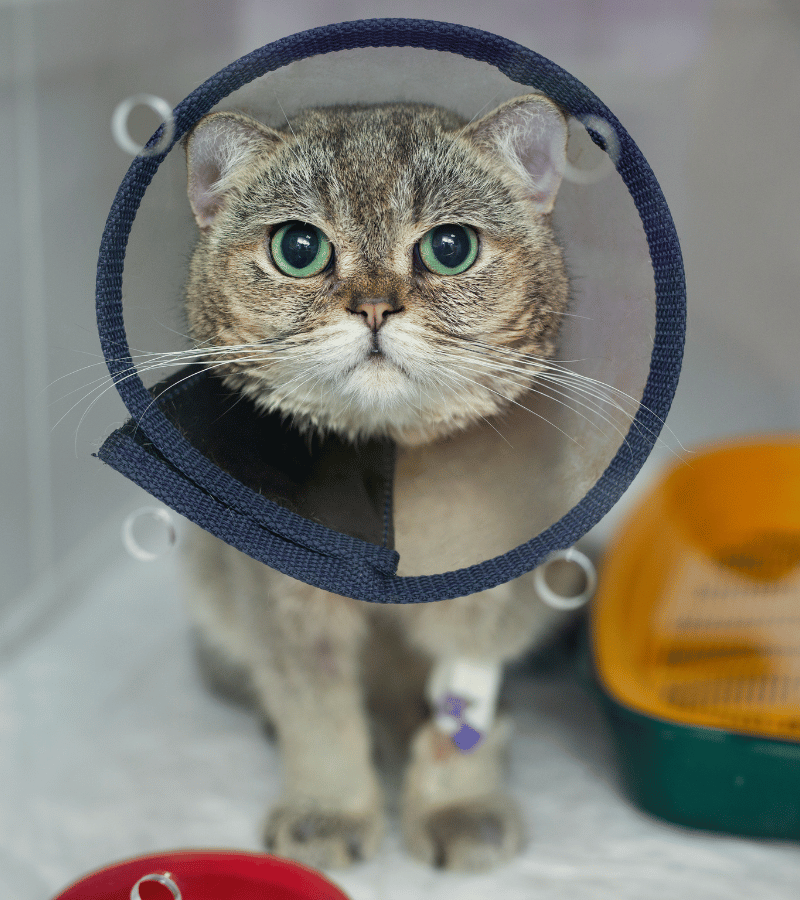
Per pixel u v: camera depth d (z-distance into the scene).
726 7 1.50
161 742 1.15
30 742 1.13
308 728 0.98
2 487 1.31
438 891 0.90
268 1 1.34
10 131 1.24
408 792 0.99
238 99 0.63
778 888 0.90
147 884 0.75
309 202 0.67
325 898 0.73
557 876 0.92
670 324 0.58
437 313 0.71
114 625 1.38
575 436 0.63
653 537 1.26
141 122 1.28
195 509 0.61
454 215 0.68
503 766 1.05
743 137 1.54
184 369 0.64
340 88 0.62
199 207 0.66
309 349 0.69
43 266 1.26
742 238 1.57
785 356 1.61
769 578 1.21
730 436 1.58
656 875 0.92
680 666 1.04
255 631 0.99
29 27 1.23
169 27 1.35
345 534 0.64
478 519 0.65
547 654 1.24
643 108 1.54
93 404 0.79
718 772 0.94
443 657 0.98
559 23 1.51
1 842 0.98
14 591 1.34
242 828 1.00
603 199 0.61
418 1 1.24
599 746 1.14
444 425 0.72
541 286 0.69
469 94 0.62
